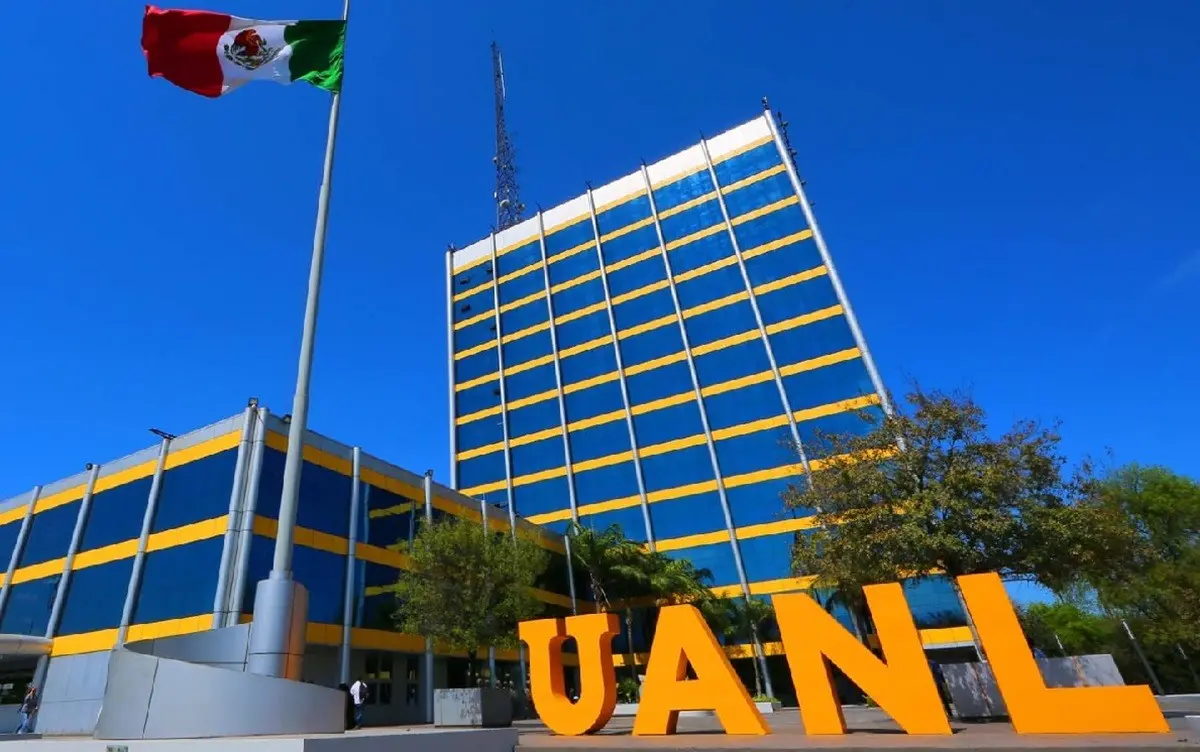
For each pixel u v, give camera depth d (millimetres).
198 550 24750
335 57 16312
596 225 61844
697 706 11594
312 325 13891
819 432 20656
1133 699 9414
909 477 17641
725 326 51438
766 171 55156
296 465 12680
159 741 9938
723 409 48906
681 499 47656
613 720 24938
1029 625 43969
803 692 11102
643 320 55438
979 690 15070
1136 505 34906
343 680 26203
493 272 66062
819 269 49500
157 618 24453
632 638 41812
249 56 15469
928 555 16500
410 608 24281
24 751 11602
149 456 28516
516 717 30281
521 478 54812
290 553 12023
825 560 19250
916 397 18359
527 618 24281
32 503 32062
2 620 29875
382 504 31391
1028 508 16328
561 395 56219
